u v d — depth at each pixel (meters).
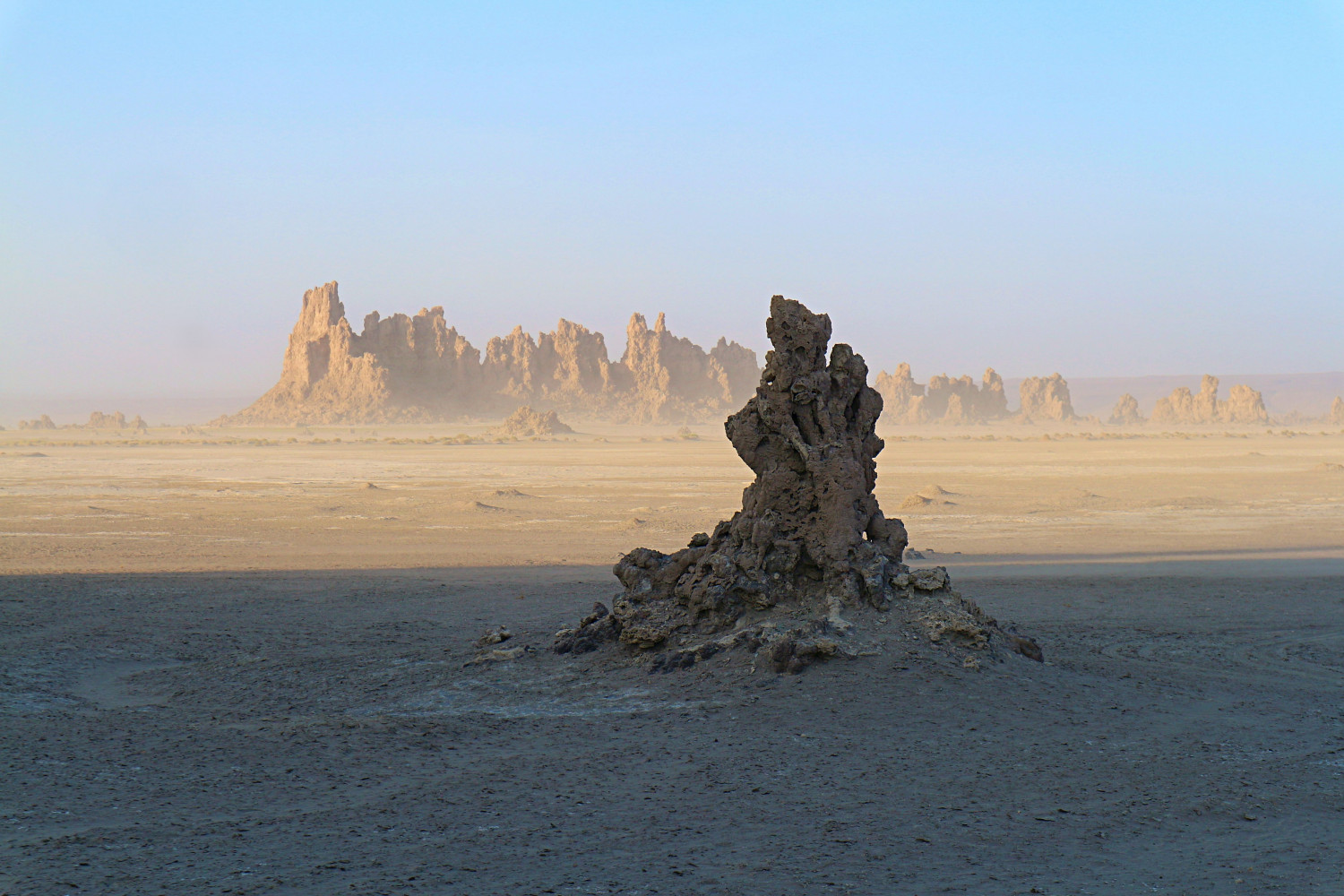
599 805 9.97
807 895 7.65
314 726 13.28
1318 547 36.56
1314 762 11.33
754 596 15.99
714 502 59.00
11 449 138.38
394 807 9.95
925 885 7.84
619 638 16.59
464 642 18.84
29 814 9.78
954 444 158.38
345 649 18.47
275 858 8.50
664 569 17.53
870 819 9.43
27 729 13.16
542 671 15.99
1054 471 86.38
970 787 10.37
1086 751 11.61
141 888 7.82
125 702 15.06
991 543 37.97
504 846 8.80
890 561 16.42
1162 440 176.88
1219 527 43.72
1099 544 37.69
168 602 23.78
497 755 11.84
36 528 44.31
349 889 7.80
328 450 140.12
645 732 12.60
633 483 75.38
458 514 51.91
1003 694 13.62
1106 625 20.30
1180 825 9.25
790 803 9.92
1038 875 8.03
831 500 16.12
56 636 19.58
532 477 83.00
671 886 7.84
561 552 36.47
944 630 15.16
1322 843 8.79
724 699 13.66
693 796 10.19
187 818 9.66
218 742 12.51
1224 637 19.11
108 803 10.15
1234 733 12.55
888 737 11.96
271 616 22.03
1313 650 18.06
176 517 49.69
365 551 36.72
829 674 14.06
